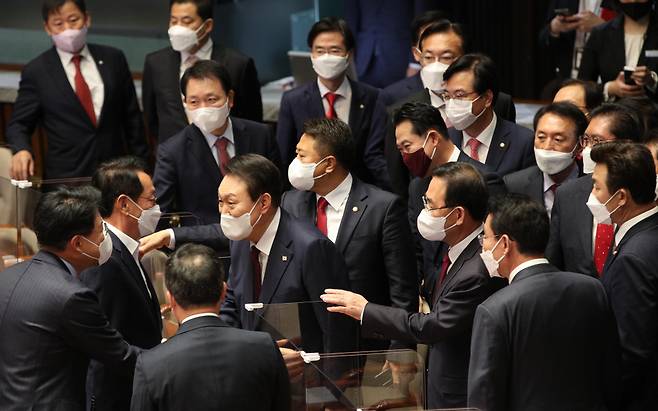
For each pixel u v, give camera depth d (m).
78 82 15.04
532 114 16.48
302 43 21.31
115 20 21.03
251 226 9.26
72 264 8.53
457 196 8.67
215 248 10.78
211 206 12.34
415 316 8.70
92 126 15.09
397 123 10.55
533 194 10.98
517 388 7.46
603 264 9.52
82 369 8.34
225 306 9.93
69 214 8.31
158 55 14.55
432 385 8.86
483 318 7.49
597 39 14.69
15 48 20.89
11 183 10.99
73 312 8.05
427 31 13.17
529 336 7.42
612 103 11.04
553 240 10.01
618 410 8.16
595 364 7.55
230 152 12.42
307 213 10.34
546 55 20.02
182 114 14.20
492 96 11.69
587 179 9.88
